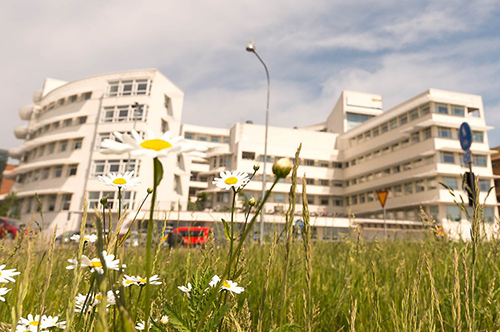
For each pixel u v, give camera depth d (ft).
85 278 3.42
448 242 8.24
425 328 4.43
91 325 2.80
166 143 1.90
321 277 8.98
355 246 9.51
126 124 127.24
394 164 136.77
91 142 128.67
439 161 114.01
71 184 123.95
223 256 6.77
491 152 115.24
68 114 137.39
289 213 3.04
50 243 2.64
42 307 2.58
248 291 6.68
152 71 135.23
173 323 3.19
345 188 170.71
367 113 190.39
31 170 147.84
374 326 5.13
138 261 7.57
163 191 121.90
